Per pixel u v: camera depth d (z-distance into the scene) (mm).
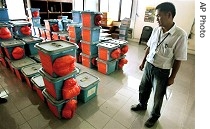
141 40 6328
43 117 1927
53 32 4480
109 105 2232
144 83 1886
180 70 3773
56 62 1525
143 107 2117
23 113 1981
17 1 5266
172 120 1999
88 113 2045
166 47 1434
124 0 6723
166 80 1587
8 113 1972
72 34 3666
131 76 3244
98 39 3471
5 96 2324
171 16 1321
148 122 1860
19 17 5500
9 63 2984
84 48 3514
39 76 2387
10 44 2795
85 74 2508
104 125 1855
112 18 7445
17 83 2715
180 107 2287
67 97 1716
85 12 3086
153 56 1562
